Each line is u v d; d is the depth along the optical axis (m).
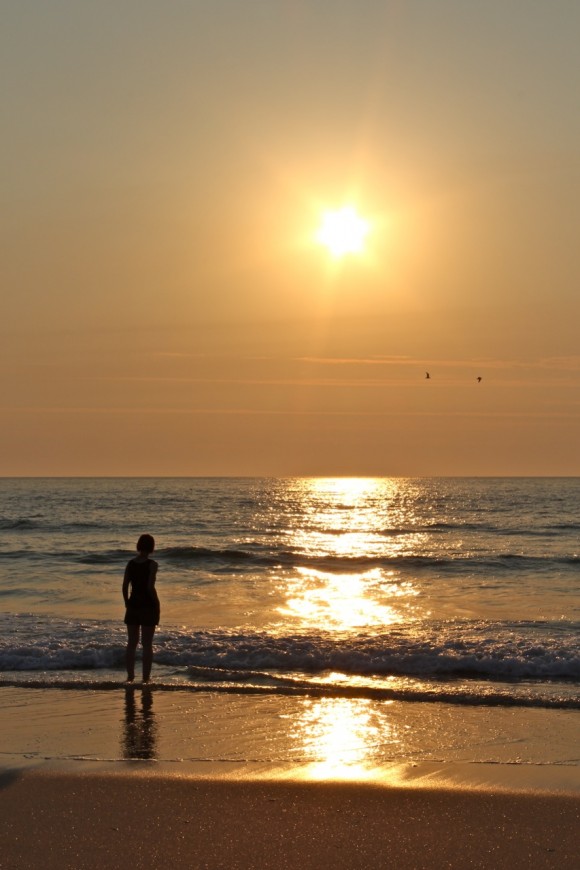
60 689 9.58
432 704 8.96
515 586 21.55
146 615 10.01
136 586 10.09
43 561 26.83
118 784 6.24
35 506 67.31
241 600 18.44
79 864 4.80
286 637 12.42
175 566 26.20
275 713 8.53
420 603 18.22
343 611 16.81
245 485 162.50
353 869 4.76
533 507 67.19
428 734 7.78
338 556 28.31
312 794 6.03
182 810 5.70
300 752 7.18
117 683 9.75
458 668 10.84
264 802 5.86
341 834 5.29
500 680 10.36
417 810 5.71
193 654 11.46
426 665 10.93
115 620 14.59
